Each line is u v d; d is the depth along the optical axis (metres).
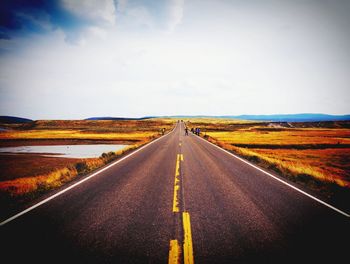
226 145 19.42
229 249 3.26
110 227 3.92
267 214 4.55
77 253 3.12
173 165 10.06
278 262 2.96
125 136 53.88
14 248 3.21
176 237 3.60
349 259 3.03
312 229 3.91
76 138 48.75
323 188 6.45
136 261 2.96
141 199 5.41
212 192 6.03
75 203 5.09
